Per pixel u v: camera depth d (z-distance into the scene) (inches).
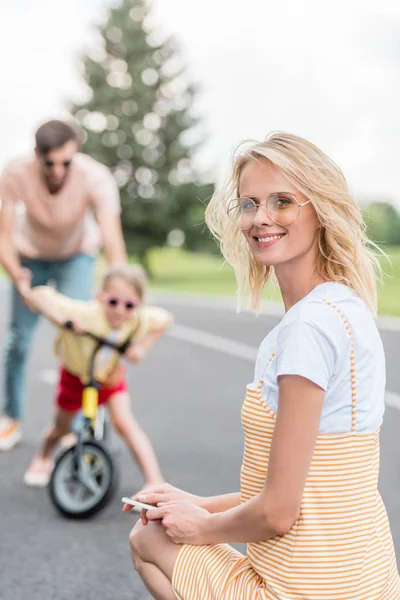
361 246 100.3
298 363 91.3
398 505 202.5
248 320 645.3
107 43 1777.8
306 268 100.7
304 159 97.3
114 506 202.1
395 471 232.4
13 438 253.0
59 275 231.8
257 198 99.2
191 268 1987.0
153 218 1704.0
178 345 496.7
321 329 92.6
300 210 97.8
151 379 380.5
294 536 94.3
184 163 1754.4
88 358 198.4
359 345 94.1
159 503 109.3
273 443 92.5
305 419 91.3
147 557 106.8
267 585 96.0
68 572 162.7
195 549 103.3
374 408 95.3
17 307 243.6
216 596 99.0
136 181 1736.0
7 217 215.2
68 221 217.5
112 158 1732.3
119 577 160.9
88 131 1728.6
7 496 208.2
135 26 1760.6
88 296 233.8
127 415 203.9
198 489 214.4
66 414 208.4
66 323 194.2
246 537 97.0
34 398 329.7
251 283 113.7
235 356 452.4
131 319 199.3
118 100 1736.0
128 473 228.4
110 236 213.5
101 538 180.9
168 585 104.7
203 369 409.7
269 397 96.0
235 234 110.3
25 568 164.2
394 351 459.2
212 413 307.1
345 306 95.3
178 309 755.4
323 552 93.4
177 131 1736.0
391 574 98.4
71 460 195.2
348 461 93.5
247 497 99.1
